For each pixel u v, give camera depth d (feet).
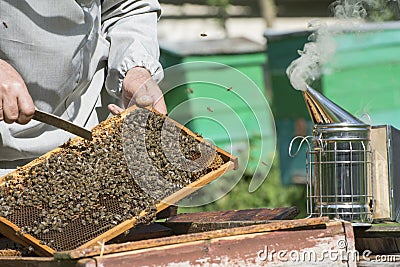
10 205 17.17
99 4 22.38
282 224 16.21
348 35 44.37
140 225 18.97
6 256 16.37
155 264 14.65
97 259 14.05
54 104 20.90
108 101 23.29
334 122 19.67
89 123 22.11
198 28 73.26
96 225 16.37
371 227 19.66
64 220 16.51
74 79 20.88
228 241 15.55
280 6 77.92
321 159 19.71
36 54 19.86
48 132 20.89
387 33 45.14
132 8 23.73
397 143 20.45
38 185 17.76
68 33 20.35
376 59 45.62
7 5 19.31
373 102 46.09
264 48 52.80
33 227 16.30
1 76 17.66
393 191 20.16
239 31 76.02
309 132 51.08
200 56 51.57
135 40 22.71
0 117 17.65
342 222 17.04
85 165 18.35
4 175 19.54
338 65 45.03
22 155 20.48
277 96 51.96
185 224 19.61
